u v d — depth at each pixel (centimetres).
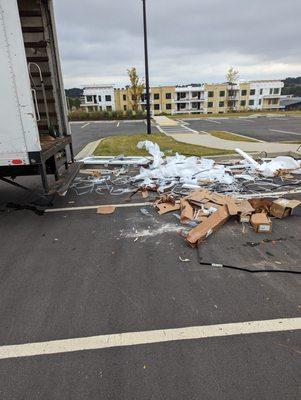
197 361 222
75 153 1066
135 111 4131
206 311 273
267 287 305
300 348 232
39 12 597
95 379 210
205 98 8100
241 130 1844
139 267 348
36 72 641
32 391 203
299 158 923
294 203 482
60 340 245
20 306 286
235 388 201
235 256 364
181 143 1238
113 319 266
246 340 240
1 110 430
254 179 701
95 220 490
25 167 527
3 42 402
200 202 512
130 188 657
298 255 363
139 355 229
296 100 8550
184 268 343
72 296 299
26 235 443
